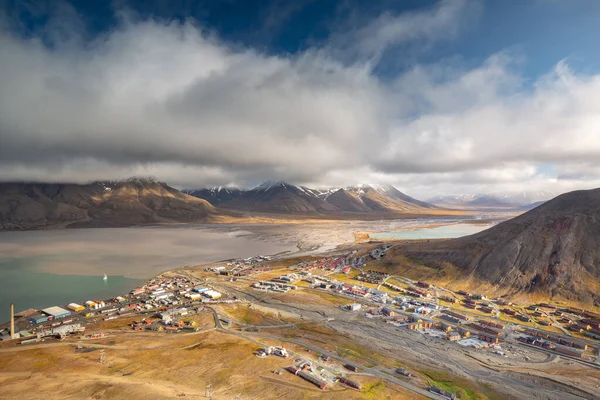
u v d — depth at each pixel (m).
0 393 102.56
